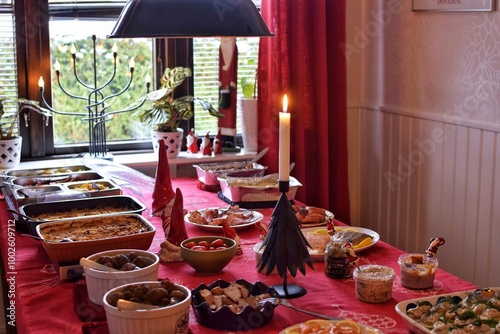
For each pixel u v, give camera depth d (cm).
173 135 336
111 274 174
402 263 196
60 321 174
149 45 356
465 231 319
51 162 329
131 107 355
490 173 301
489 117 299
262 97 342
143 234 207
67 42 340
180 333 156
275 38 336
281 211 186
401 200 360
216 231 243
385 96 365
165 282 165
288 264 185
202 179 311
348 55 377
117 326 154
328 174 360
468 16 306
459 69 314
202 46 361
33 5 329
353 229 243
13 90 335
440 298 173
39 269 212
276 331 166
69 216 241
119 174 306
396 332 165
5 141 311
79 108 348
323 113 348
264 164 348
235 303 175
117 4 345
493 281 305
